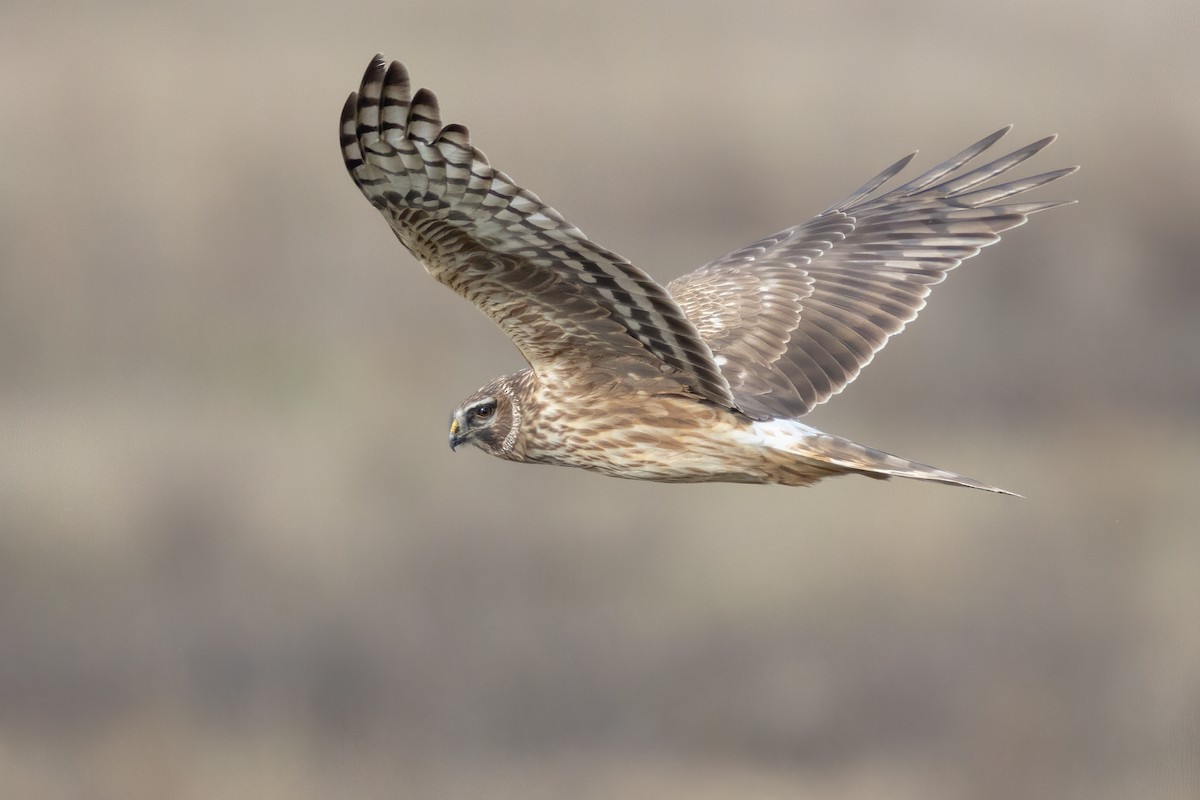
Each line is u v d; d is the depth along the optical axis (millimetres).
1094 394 22484
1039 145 9227
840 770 16203
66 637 17469
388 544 18469
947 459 20906
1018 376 23125
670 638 17328
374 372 22359
